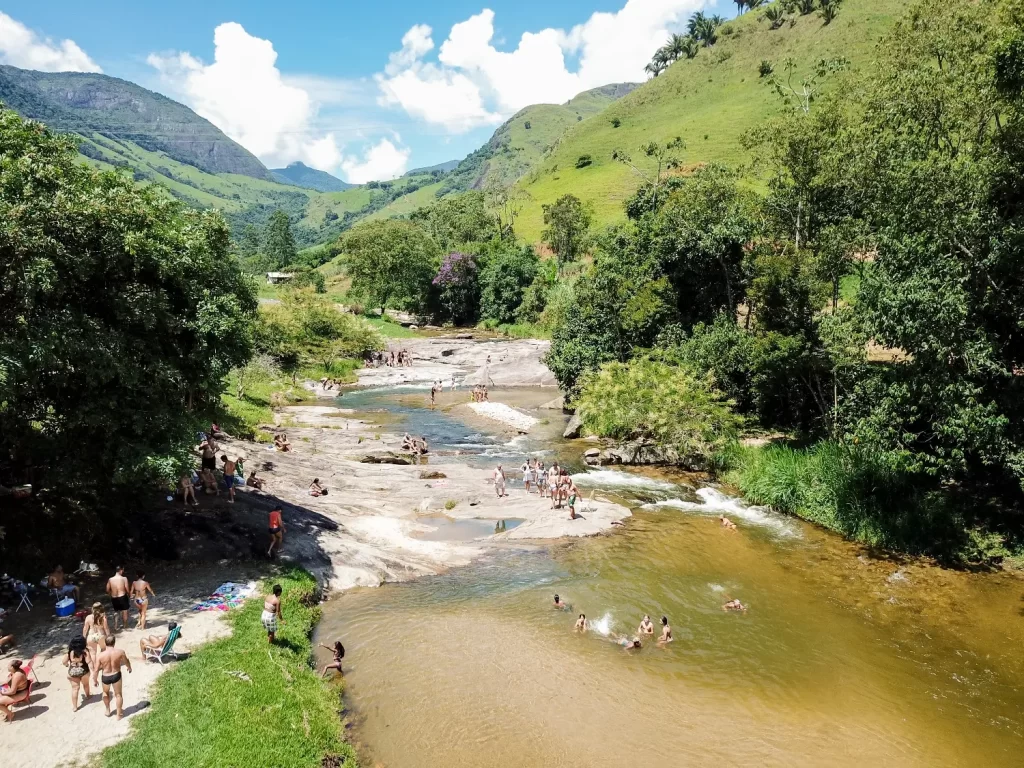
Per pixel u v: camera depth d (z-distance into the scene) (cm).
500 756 1423
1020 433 2258
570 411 5347
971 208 2298
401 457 3825
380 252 10562
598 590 2244
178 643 1714
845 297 4428
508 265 9969
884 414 2548
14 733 1320
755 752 1446
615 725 1534
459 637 1934
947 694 1670
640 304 4541
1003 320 2395
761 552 2561
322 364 7206
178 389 2147
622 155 13675
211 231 2861
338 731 1474
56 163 1792
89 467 1986
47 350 1578
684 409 3744
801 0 17100
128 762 1252
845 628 1989
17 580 1880
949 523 2500
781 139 3884
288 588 2119
